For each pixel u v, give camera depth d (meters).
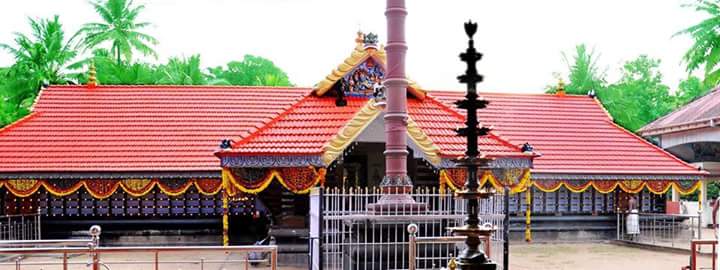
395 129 15.66
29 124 23.53
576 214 25.75
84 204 22.84
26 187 21.31
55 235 22.64
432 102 21.36
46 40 42.94
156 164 21.86
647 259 20.36
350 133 17.47
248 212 23.34
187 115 24.61
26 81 40.75
